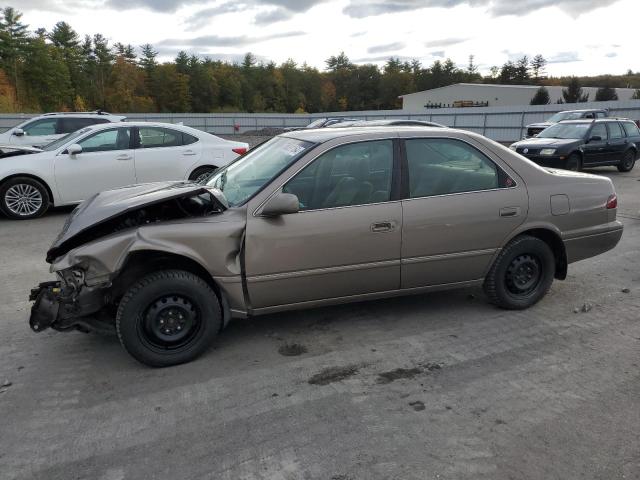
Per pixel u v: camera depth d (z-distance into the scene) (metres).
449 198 4.08
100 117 13.79
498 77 129.50
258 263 3.64
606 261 6.10
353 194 3.88
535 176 4.40
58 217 8.79
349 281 3.91
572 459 2.64
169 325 3.60
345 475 2.54
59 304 3.41
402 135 4.09
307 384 3.40
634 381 3.39
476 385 3.37
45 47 76.56
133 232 3.47
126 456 2.70
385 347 3.91
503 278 4.41
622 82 121.62
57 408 3.15
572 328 4.23
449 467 2.59
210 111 99.75
